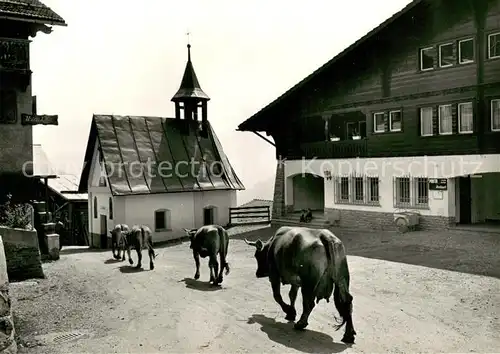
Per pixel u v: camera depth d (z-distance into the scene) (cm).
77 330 995
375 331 921
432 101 2184
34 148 2269
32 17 2083
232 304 1171
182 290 1361
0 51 2088
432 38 2178
